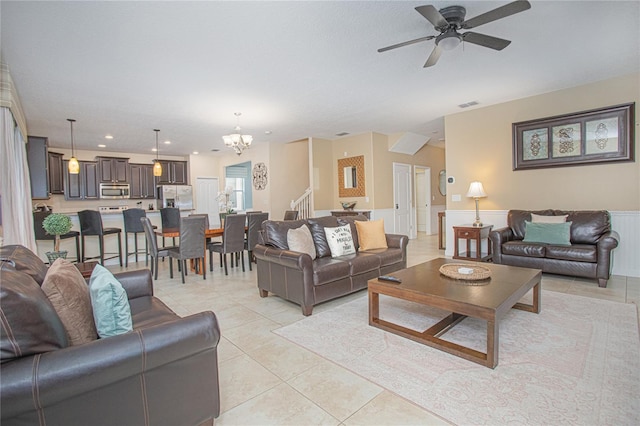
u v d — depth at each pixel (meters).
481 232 4.89
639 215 4.08
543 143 4.74
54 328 1.22
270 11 2.44
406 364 2.15
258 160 8.18
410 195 8.30
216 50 3.03
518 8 2.16
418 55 3.28
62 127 5.75
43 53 2.97
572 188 4.56
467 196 5.45
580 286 3.76
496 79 4.06
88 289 1.75
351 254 3.86
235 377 2.04
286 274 3.27
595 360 2.12
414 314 3.03
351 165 7.54
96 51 2.97
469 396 1.79
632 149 4.07
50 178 7.19
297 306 3.38
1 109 3.15
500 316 2.10
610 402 1.69
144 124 5.68
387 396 1.82
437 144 9.05
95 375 1.18
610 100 4.19
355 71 3.63
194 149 8.45
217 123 5.77
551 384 1.87
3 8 2.28
